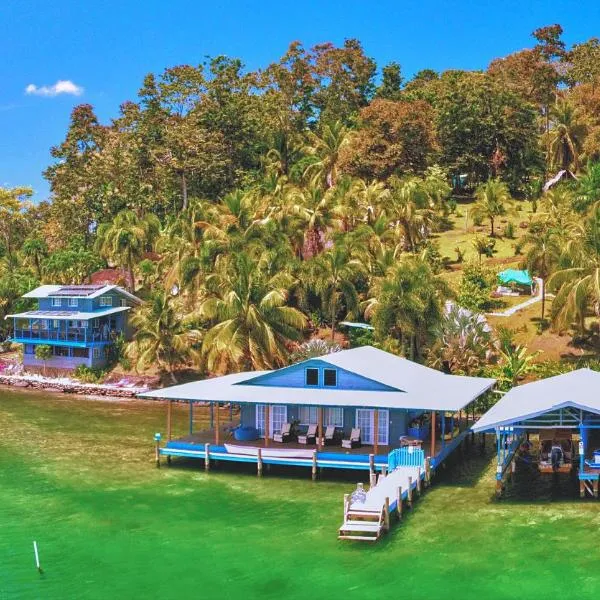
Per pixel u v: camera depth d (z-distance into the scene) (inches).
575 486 1769.2
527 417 1633.9
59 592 1285.7
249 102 5162.4
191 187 4995.1
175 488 1818.4
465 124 4918.8
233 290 2859.3
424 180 4608.8
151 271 4197.8
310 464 1855.3
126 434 2422.5
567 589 1259.8
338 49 5772.6
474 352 2775.6
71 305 3550.7
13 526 1589.6
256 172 4906.5
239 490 1796.3
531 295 3503.9
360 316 3363.7
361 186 3971.5
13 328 4074.8
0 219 5846.5
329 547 1443.2
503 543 1439.5
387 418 1945.1
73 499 1752.0
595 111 4960.6
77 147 5324.8
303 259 3614.7
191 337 3159.5
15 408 2901.1
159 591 1282.0
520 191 4997.5
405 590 1266.0
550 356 2965.1
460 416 2261.3
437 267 3809.1
